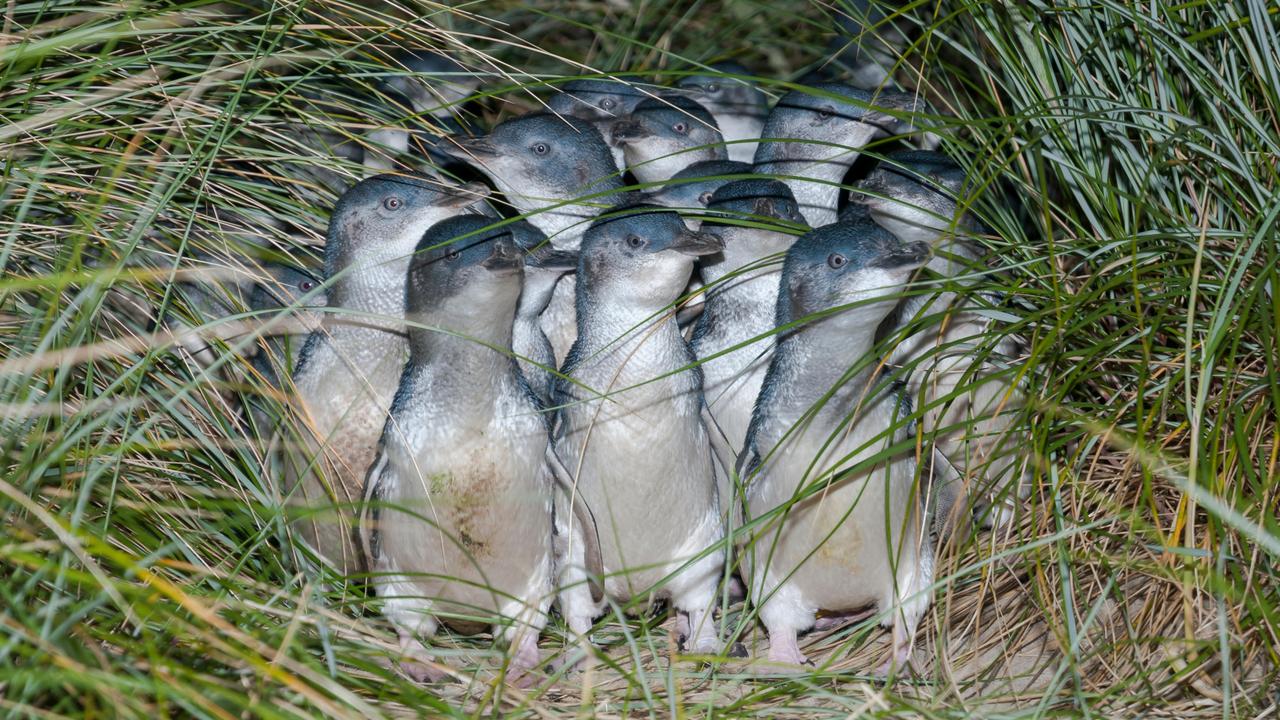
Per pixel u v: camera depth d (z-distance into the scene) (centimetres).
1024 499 919
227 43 954
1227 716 662
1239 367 850
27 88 873
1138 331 894
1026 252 958
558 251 948
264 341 919
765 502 856
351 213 916
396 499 830
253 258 1014
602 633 920
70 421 755
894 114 924
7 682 581
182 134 889
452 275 794
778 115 1155
